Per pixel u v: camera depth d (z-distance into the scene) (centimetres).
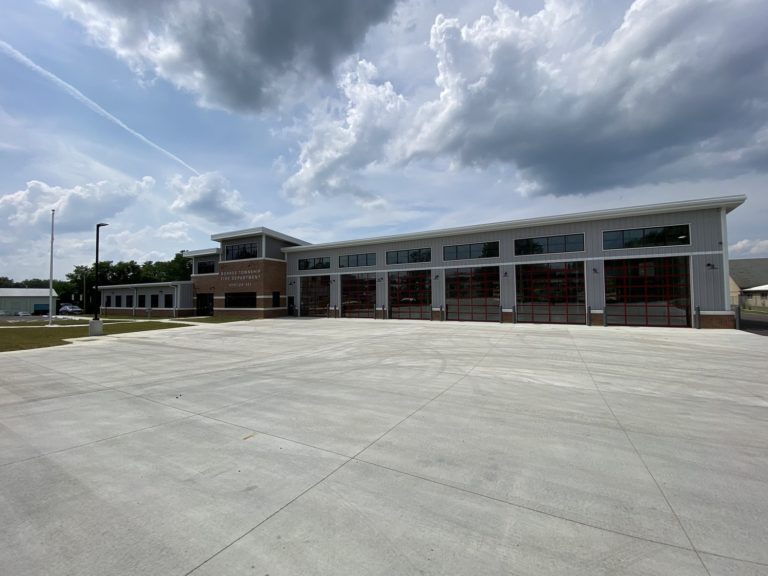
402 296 3083
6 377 910
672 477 363
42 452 443
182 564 245
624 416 555
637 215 2203
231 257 3812
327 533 278
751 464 392
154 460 415
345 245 3359
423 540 268
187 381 843
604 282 2288
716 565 240
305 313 3641
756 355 1144
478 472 375
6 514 309
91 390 764
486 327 2227
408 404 627
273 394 708
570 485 348
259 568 240
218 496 334
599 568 238
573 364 1000
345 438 473
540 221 2448
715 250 2006
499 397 668
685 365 981
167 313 4269
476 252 2752
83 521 297
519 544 263
